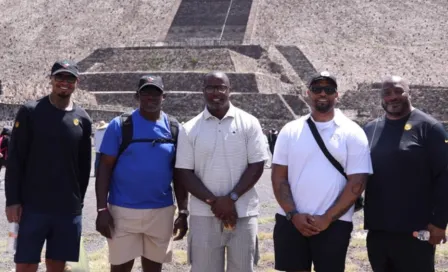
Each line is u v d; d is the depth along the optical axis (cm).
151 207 823
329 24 6531
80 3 7375
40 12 7275
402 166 776
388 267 819
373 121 835
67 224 802
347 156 768
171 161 836
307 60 5809
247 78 4981
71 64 801
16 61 6300
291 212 764
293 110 4781
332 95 769
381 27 6431
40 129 784
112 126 833
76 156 809
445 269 1059
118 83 5269
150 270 855
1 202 1858
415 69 5656
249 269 798
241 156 793
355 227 1440
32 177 790
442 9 6775
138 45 6303
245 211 793
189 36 6500
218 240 793
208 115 796
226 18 6800
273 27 6488
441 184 766
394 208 780
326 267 763
